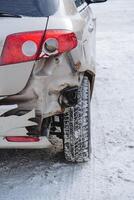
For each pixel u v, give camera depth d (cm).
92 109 598
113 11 1559
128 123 548
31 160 449
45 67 360
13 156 458
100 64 847
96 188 400
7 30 350
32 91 359
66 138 418
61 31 362
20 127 362
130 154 463
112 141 494
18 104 358
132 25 1291
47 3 379
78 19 416
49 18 367
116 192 393
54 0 389
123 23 1327
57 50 359
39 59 356
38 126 368
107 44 1041
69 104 382
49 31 357
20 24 354
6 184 408
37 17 365
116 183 407
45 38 355
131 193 391
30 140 374
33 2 375
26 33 352
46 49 355
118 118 566
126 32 1189
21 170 432
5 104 357
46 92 365
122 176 419
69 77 373
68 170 430
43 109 365
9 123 359
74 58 375
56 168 434
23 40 350
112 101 632
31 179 416
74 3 455
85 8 536
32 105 360
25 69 354
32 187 403
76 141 419
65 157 434
